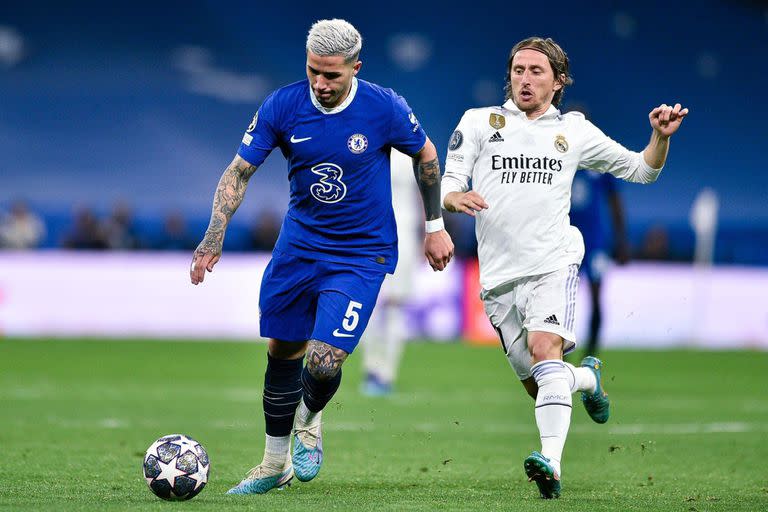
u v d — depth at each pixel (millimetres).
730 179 114000
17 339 70250
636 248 88188
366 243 19953
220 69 110375
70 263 72688
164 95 109000
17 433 30203
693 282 74312
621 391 47000
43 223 90812
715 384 50500
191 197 106438
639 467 25266
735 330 74875
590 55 116000
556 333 20062
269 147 19688
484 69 113438
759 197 114000
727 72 117250
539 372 19844
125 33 109250
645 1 116625
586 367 22500
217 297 73688
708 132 115312
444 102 112938
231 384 47812
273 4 111312
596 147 20828
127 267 73000
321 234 19938
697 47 117375
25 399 40625
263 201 102625
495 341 73125
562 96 21656
